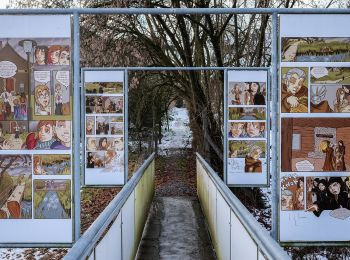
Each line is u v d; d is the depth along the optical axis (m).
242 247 3.33
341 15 3.32
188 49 13.52
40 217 3.32
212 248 6.48
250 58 13.82
